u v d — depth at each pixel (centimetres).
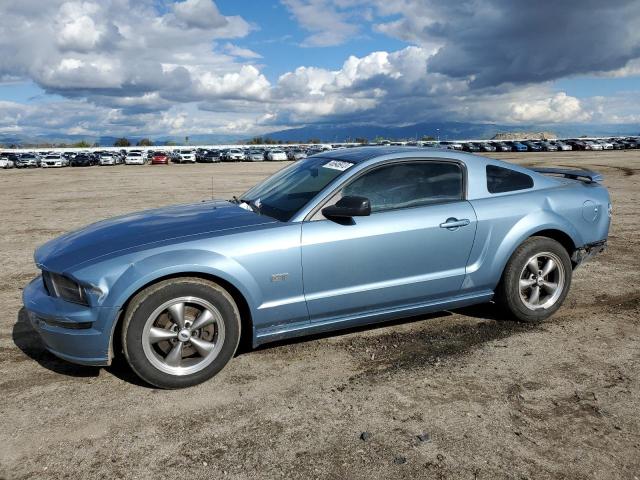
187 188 2002
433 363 362
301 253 347
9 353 387
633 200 1285
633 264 641
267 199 404
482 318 451
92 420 293
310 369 355
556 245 433
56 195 1775
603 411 296
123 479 242
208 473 246
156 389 329
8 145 13038
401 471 245
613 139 7088
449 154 415
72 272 313
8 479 242
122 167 4716
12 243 855
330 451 262
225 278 328
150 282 319
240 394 322
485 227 406
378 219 372
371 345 394
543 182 452
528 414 294
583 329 423
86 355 317
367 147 443
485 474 242
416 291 389
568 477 240
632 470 245
